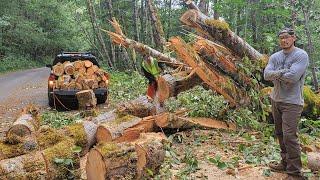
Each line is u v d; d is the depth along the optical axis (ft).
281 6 43.16
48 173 16.22
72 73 43.68
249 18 51.88
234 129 27.55
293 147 17.79
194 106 28.63
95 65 45.27
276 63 18.11
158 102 27.71
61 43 170.50
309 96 28.32
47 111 41.27
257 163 20.80
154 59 28.40
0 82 76.43
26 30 144.15
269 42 46.32
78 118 33.68
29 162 16.25
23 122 22.38
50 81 42.65
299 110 17.53
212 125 26.91
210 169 20.01
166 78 27.35
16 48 147.33
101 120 25.44
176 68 31.35
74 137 21.49
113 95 50.98
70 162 16.57
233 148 23.86
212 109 28.09
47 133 19.92
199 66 26.35
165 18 105.19
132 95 49.19
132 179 16.53
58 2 163.12
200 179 18.53
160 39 66.13
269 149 22.68
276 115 18.47
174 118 25.16
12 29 138.51
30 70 122.31
